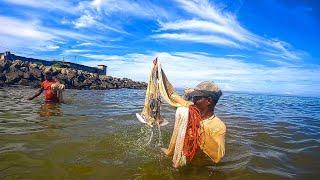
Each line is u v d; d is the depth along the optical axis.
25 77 7.29
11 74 7.16
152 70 1.75
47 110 2.88
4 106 3.03
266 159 1.57
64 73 9.13
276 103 7.45
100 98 5.09
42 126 2.09
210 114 1.47
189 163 1.42
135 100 5.07
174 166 1.36
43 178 1.17
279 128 2.70
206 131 1.43
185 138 1.39
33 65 8.55
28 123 2.18
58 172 1.24
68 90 7.34
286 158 1.62
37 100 3.74
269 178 1.28
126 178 1.22
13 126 2.05
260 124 2.91
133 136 1.90
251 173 1.33
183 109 1.43
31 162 1.34
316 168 1.46
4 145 1.58
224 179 1.25
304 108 5.80
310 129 2.75
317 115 4.26
